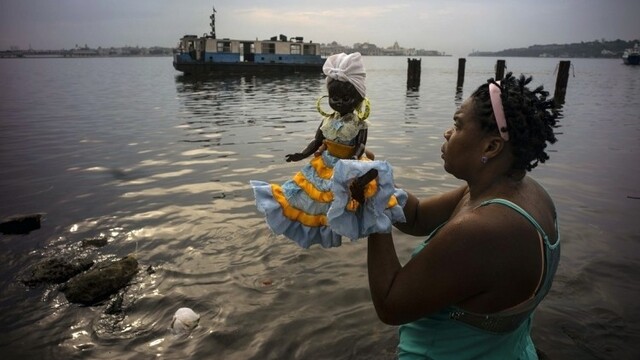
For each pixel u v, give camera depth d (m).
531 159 1.94
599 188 7.15
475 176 2.03
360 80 2.43
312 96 25.42
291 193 2.35
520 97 1.87
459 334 2.03
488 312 1.91
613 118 15.23
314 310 3.94
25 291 4.30
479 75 52.75
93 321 3.84
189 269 4.66
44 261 4.70
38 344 3.55
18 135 12.33
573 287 4.21
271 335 3.62
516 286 1.82
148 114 17.06
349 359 3.36
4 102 21.12
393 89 30.12
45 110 18.03
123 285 4.36
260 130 13.28
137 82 37.72
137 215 6.12
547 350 3.39
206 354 3.42
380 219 1.98
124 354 3.43
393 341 3.53
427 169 8.34
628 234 5.35
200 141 11.43
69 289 4.19
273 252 4.99
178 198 6.81
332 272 4.56
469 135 1.98
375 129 13.23
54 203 6.62
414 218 2.68
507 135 1.87
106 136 12.18
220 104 21.02
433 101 21.97
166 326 3.76
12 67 83.94
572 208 6.23
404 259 4.83
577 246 5.04
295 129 13.50
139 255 4.98
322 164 2.41
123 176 8.04
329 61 2.49
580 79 41.53
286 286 4.32
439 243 1.85
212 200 6.70
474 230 1.79
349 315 3.86
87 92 27.39
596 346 3.44
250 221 5.86
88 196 6.93
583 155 9.48
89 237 5.44
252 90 29.97
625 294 4.09
